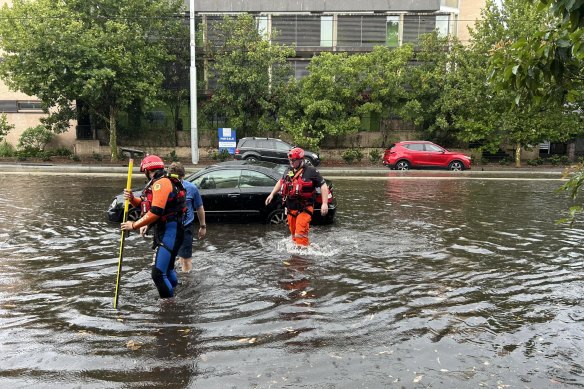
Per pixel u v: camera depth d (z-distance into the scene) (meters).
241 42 25.95
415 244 8.70
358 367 4.36
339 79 26.52
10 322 5.34
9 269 7.15
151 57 25.31
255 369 4.34
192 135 25.09
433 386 4.04
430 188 16.48
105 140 28.67
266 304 5.84
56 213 11.32
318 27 29.91
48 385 4.09
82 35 22.28
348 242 8.84
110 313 5.57
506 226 10.26
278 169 11.22
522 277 6.90
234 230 9.79
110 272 7.04
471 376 4.21
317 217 10.34
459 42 26.56
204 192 10.22
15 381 4.14
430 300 6.01
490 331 5.14
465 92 25.06
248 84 25.70
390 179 19.44
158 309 5.69
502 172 22.78
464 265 7.46
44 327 5.21
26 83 21.98
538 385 4.07
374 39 29.89
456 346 4.79
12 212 11.41
